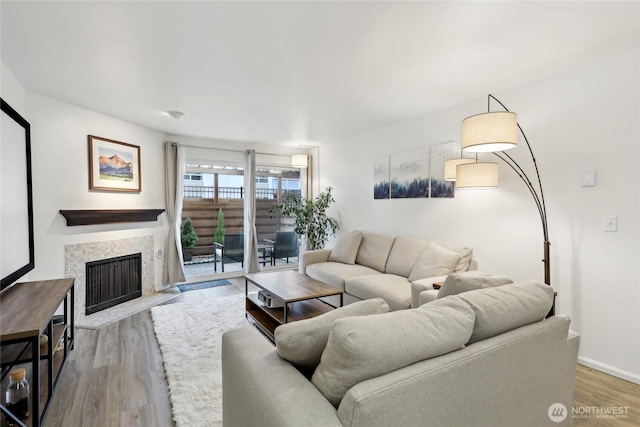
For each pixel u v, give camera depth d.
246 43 2.07
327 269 3.92
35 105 2.98
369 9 1.71
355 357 0.96
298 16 1.77
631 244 2.18
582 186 2.41
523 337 1.34
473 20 1.81
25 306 1.88
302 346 1.18
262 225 5.64
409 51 2.17
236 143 5.25
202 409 1.86
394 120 3.95
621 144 2.21
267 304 3.08
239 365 1.26
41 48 2.12
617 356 2.26
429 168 3.67
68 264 3.29
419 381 1.00
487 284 1.64
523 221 2.78
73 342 2.67
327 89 2.88
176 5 1.67
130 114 3.67
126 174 3.96
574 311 2.46
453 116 3.38
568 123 2.48
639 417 1.84
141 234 4.17
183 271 4.73
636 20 1.80
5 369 1.93
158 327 3.09
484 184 2.62
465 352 1.16
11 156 2.34
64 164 3.25
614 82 2.23
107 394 2.03
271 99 3.16
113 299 3.79
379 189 4.39
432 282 2.61
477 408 1.18
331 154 5.38
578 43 2.07
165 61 2.32
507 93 2.87
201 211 5.10
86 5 1.66
